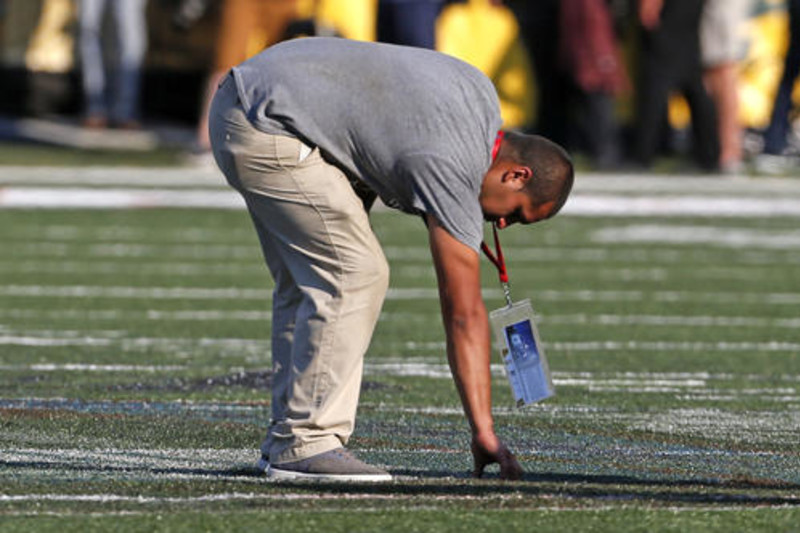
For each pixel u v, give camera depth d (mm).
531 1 65188
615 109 65750
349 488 17375
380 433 21234
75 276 38500
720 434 21438
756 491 17594
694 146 65125
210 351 28453
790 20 69375
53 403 22984
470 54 67125
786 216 54781
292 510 16188
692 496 17188
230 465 18766
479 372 17391
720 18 63719
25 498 16656
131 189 55094
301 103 17312
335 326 17656
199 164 62375
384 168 17141
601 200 55188
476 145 17031
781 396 24812
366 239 17703
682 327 32406
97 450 19594
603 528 15594
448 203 16984
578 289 38062
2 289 36062
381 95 17172
